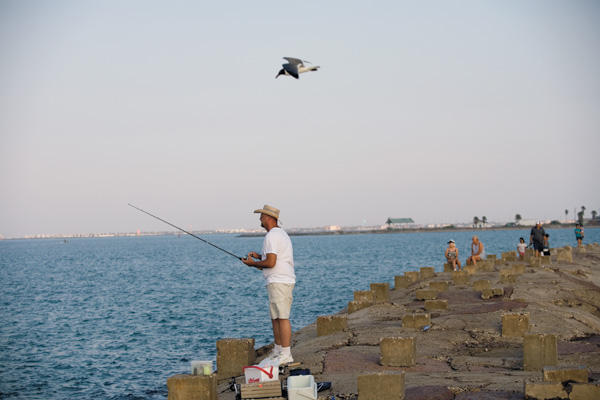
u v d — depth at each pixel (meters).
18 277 60.25
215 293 40.25
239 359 10.52
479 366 10.26
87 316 30.52
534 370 9.84
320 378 9.54
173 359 19.86
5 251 160.12
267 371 8.62
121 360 19.80
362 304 16.91
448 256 28.97
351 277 50.56
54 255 124.19
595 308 18.36
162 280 53.22
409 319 13.43
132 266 77.88
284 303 9.88
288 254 9.91
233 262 84.19
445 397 8.05
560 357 10.86
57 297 40.28
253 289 42.47
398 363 10.18
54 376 17.77
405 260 75.50
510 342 12.05
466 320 13.80
